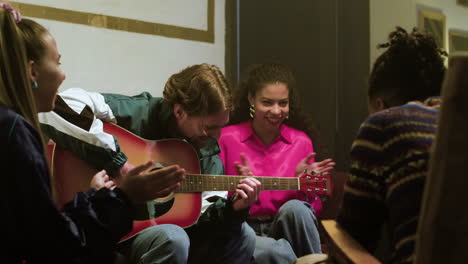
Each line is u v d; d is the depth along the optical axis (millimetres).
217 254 2271
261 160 2816
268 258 2375
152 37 3244
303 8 3711
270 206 2748
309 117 3168
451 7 3314
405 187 1210
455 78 934
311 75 3680
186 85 2254
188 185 2225
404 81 1381
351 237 1297
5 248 1181
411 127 1241
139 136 2293
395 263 1216
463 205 937
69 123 2029
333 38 3580
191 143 2354
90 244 1284
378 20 3426
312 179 2514
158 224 2168
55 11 2916
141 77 3205
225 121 2293
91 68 3037
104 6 3082
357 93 3504
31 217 1183
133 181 1403
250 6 3740
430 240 962
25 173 1176
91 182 2008
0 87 1252
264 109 2797
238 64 3721
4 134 1170
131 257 2020
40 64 1472
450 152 938
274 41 3795
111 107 2268
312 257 1489
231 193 2508
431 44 1391
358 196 1291
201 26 3438
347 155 3566
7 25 1283
